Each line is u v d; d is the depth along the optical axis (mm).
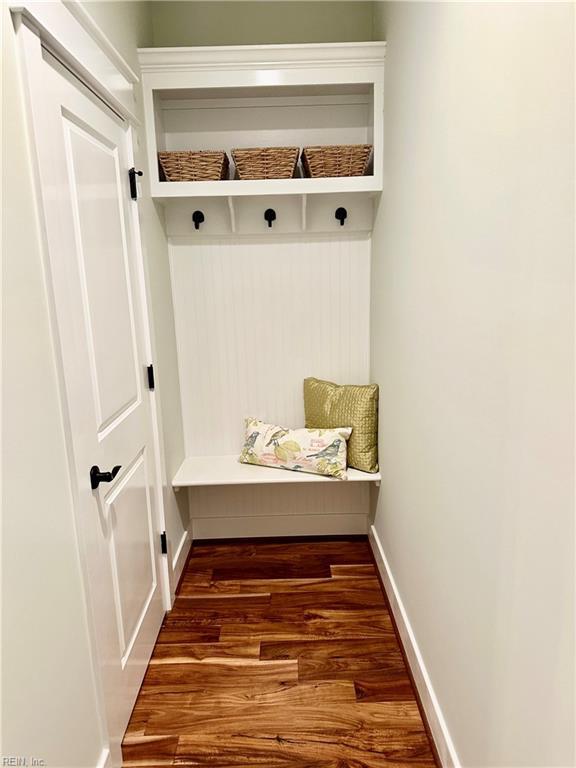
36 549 992
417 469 1623
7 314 914
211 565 2461
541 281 803
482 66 1019
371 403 2336
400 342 1836
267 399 2598
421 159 1496
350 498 2646
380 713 1590
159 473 2008
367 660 1816
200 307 2477
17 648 911
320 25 2262
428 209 1433
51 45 1127
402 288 1783
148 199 2021
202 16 2244
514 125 881
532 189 823
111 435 1472
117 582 1489
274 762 1438
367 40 2275
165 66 2006
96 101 1454
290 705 1624
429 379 1460
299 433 2414
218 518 2660
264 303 2486
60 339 1122
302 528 2684
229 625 2020
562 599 768
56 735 1062
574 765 751
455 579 1266
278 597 2193
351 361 2562
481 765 1119
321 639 1928
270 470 2430
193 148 2309
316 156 2092
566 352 736
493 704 1047
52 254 1098
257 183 2098
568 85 708
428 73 1403
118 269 1616
